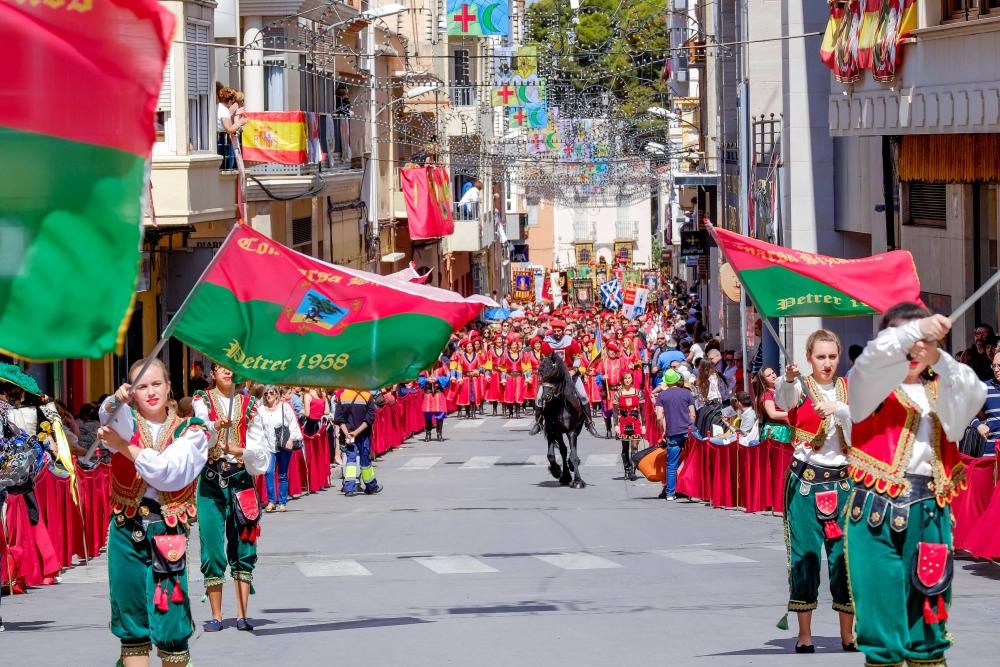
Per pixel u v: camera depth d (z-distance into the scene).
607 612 15.53
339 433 36.19
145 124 8.75
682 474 29.44
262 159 40.66
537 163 73.81
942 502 9.71
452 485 33.69
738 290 38.31
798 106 42.25
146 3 8.69
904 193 35.00
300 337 14.40
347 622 15.34
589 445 45.22
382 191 69.56
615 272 131.75
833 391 12.84
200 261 37.59
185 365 39.41
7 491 17.22
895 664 9.70
